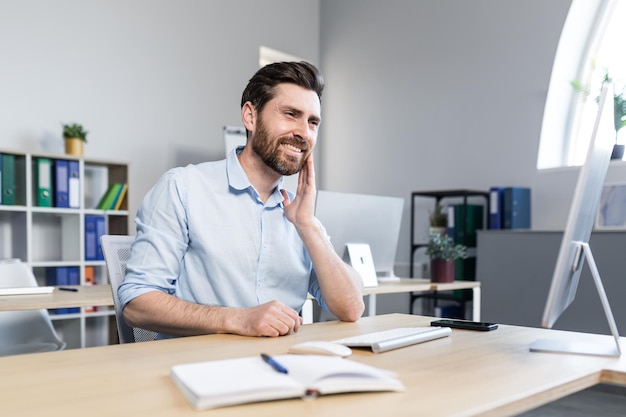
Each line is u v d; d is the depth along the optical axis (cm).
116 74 464
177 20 504
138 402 77
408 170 534
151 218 150
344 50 598
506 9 470
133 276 142
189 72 511
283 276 160
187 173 156
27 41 418
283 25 588
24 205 383
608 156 130
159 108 489
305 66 154
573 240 109
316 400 79
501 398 81
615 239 345
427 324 152
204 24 523
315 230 158
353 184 580
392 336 121
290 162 153
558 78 447
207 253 152
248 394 76
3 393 82
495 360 107
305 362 89
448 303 492
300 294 164
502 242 404
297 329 138
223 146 534
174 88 500
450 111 505
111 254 168
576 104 450
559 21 438
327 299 157
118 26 466
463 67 497
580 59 448
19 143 412
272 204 161
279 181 164
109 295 240
